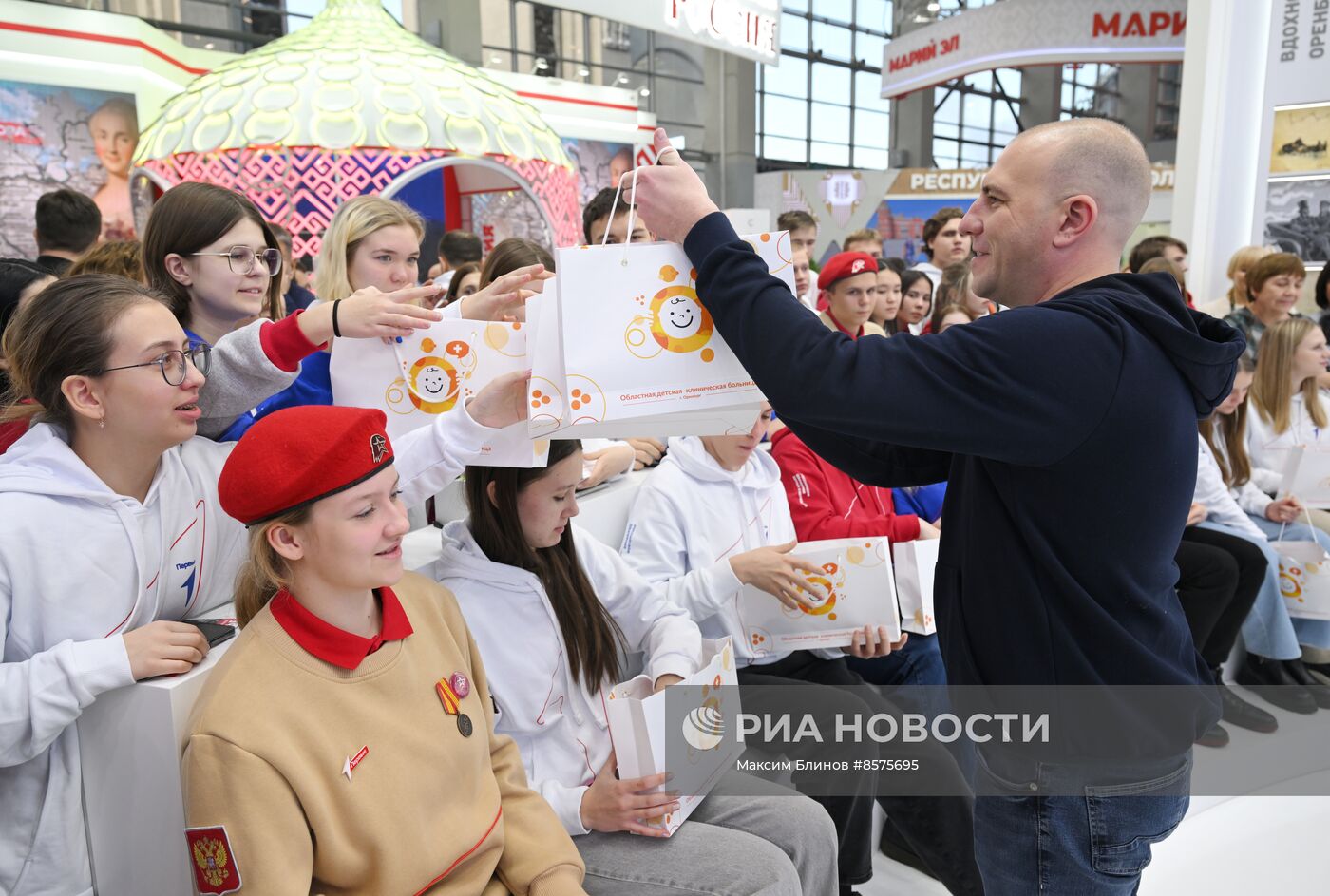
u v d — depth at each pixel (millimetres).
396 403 1428
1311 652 3266
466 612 1567
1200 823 2424
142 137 5406
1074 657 1159
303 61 5168
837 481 2465
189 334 1682
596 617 1648
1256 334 3865
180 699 1185
